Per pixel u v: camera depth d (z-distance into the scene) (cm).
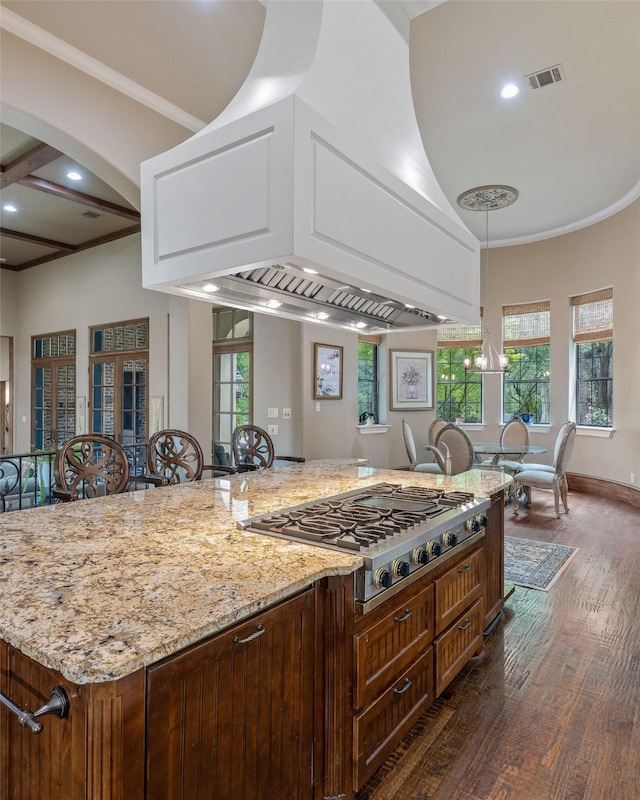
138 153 334
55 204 594
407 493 249
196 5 266
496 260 772
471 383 800
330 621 149
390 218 185
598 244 655
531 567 392
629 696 224
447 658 211
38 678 107
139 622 106
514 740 195
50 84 290
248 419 600
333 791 149
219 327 632
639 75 361
